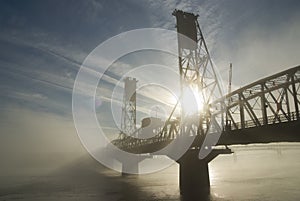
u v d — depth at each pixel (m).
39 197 55.34
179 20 57.44
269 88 36.19
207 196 49.59
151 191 58.88
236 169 152.12
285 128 33.84
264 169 137.62
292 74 33.19
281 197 47.59
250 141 42.56
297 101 32.50
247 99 39.56
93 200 50.25
